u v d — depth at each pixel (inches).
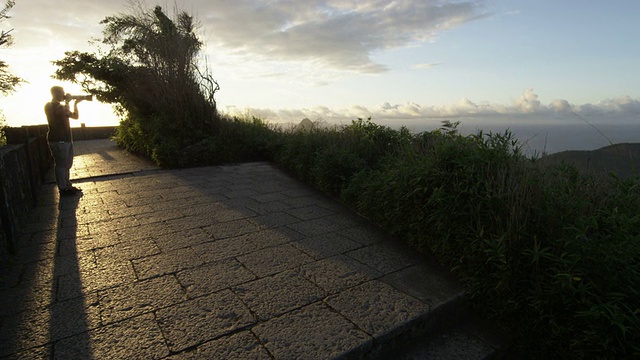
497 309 99.0
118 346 80.4
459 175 128.0
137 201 207.2
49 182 267.6
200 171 301.3
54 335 84.1
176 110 343.0
